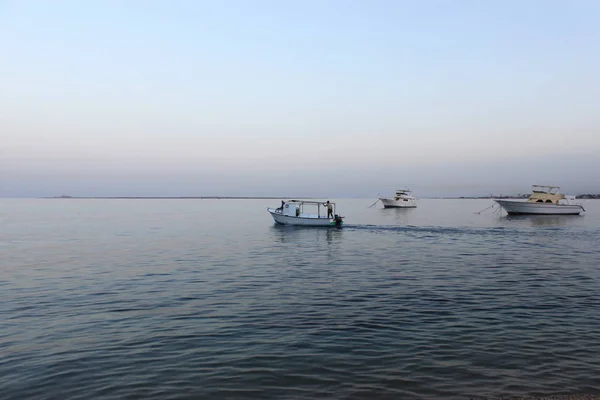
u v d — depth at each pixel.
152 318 15.38
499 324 14.45
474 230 52.03
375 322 14.77
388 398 9.51
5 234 50.56
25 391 9.96
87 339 13.23
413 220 75.81
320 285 20.86
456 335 13.39
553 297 18.14
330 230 53.69
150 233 51.59
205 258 30.23
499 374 10.62
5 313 16.08
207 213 113.88
